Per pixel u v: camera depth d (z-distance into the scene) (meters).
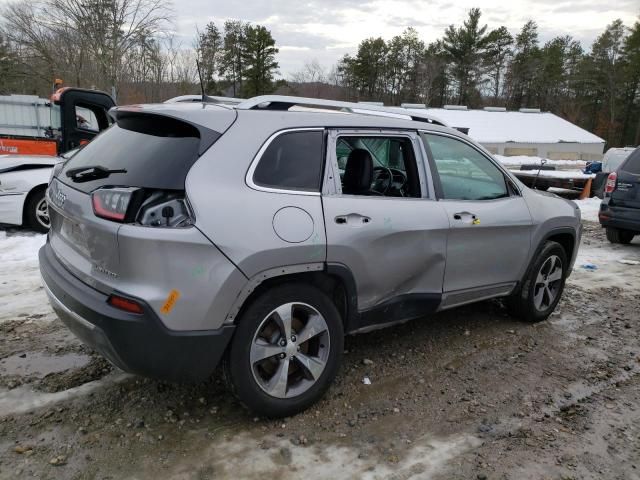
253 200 2.96
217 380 3.71
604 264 7.70
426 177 3.89
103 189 2.81
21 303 5.03
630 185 8.47
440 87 72.19
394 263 3.60
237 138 3.02
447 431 3.28
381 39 72.31
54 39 31.44
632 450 3.16
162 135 3.09
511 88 75.56
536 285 4.94
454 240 3.97
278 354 3.18
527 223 4.58
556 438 3.25
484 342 4.61
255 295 3.07
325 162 3.33
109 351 2.80
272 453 2.98
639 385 3.98
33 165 8.01
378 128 3.65
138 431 3.11
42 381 3.62
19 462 2.80
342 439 3.15
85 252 2.94
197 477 2.77
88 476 2.73
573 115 73.06
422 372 4.02
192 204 2.77
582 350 4.56
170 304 2.73
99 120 9.52
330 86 73.69
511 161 23.47
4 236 7.52
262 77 57.38
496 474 2.89
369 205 3.47
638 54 64.81
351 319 3.51
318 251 3.15
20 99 16.12
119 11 30.20
